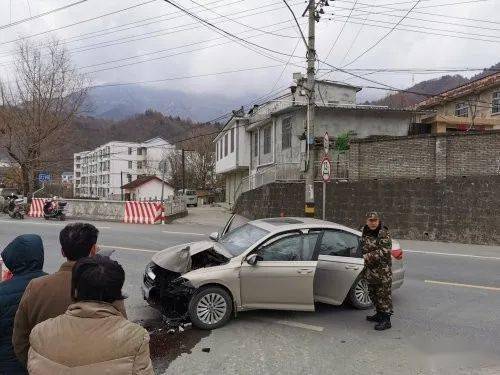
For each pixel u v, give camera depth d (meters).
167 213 26.00
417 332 6.81
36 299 3.02
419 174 19.39
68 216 26.84
